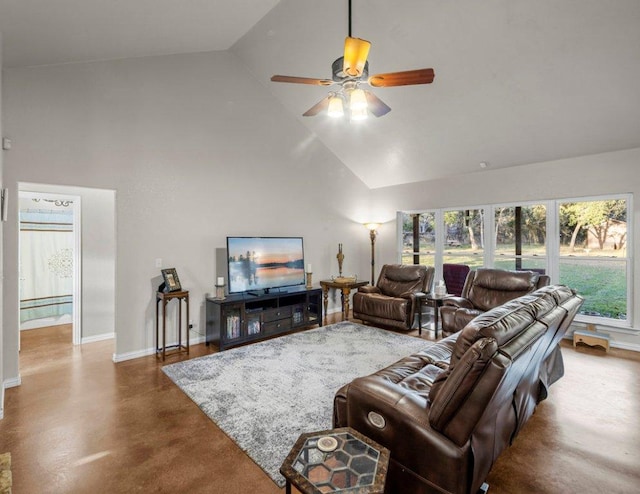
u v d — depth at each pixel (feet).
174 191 13.75
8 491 4.84
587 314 14.93
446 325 14.05
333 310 20.53
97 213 14.90
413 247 21.21
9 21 7.56
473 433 4.93
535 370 7.27
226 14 10.74
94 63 11.74
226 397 9.45
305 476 4.09
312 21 12.11
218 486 6.16
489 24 10.23
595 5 8.88
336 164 20.63
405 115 15.33
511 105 12.92
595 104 11.84
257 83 16.47
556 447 7.23
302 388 10.01
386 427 5.51
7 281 10.09
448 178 19.10
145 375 11.02
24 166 10.38
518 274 14.29
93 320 14.79
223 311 13.53
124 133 12.44
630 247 13.71
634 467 6.59
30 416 8.50
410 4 10.38
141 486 6.16
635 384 10.26
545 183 15.71
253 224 16.42
